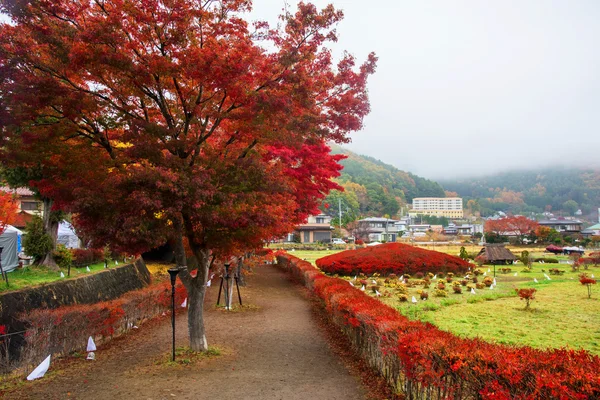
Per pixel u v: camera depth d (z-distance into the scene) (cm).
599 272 3080
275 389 720
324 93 1059
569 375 400
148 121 912
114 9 767
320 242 7938
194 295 978
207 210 807
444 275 2773
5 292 1013
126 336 1159
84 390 718
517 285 2297
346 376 798
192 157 892
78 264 1764
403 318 787
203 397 680
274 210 929
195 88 903
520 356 466
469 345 527
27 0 729
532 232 8056
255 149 1092
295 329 1266
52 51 768
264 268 3706
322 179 1725
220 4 846
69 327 948
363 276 2667
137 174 740
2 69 715
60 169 892
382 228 11469
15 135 858
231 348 1025
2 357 834
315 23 879
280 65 897
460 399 482
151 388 724
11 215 1555
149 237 771
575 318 1402
